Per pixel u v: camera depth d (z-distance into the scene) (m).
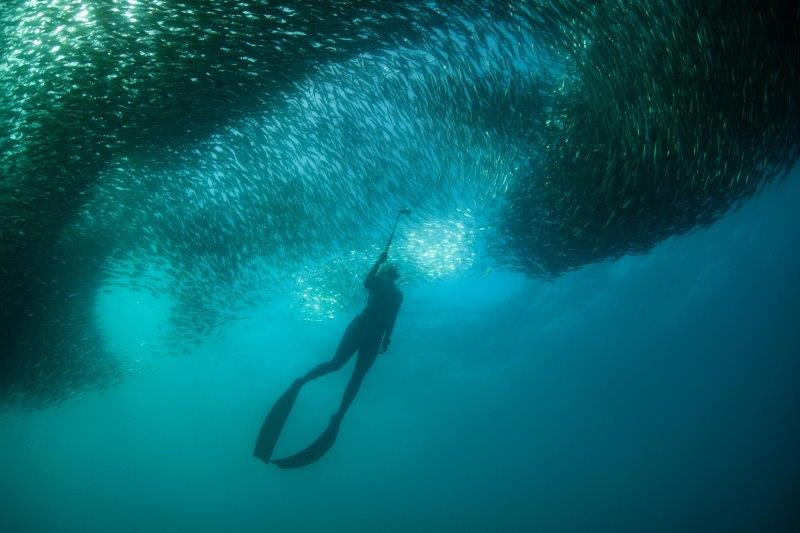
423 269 11.93
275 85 6.64
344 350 5.20
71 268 10.44
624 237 7.39
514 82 6.60
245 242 10.63
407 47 6.27
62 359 13.63
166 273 12.23
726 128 5.64
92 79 5.91
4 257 9.13
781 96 5.39
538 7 5.39
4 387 12.93
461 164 8.18
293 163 8.56
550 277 9.53
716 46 5.06
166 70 5.95
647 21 5.09
